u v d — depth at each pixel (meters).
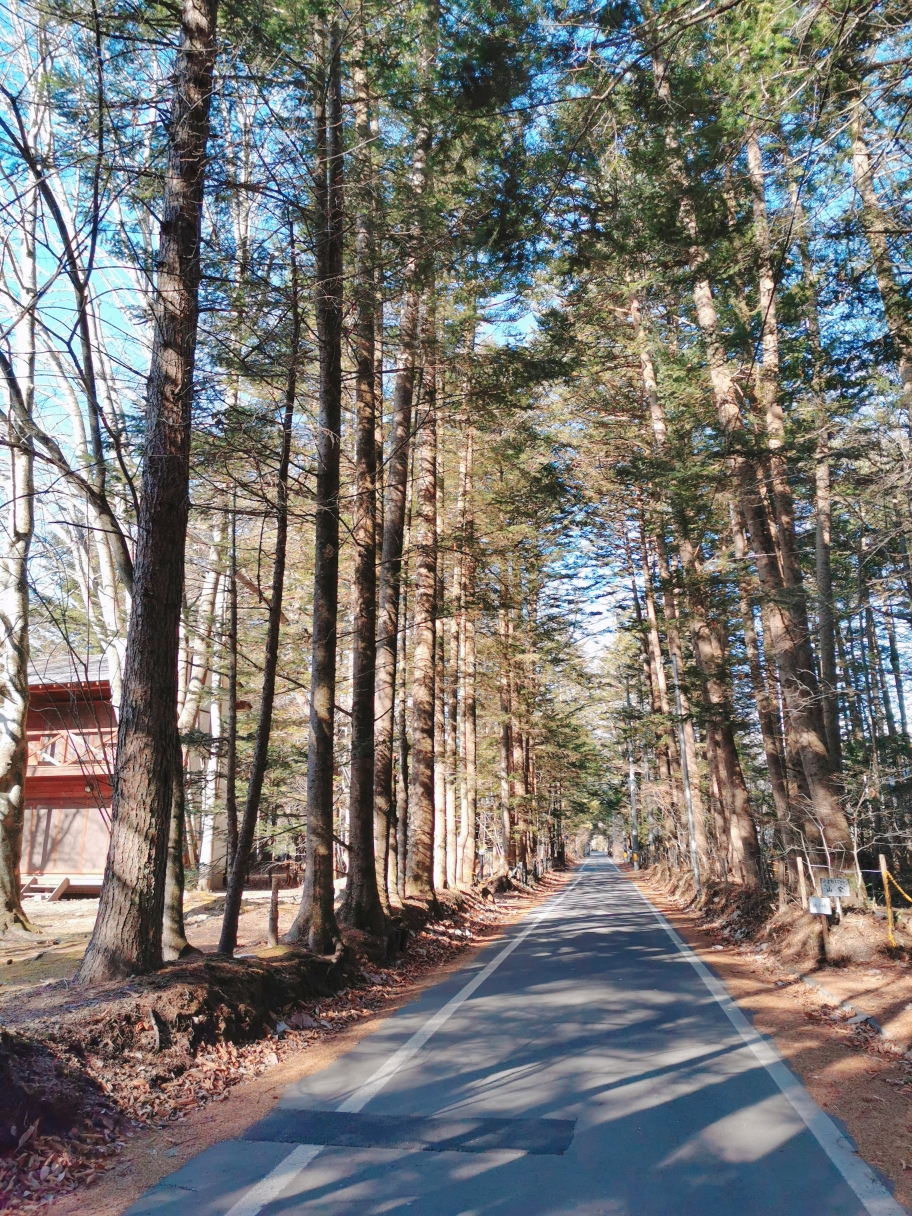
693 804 24.48
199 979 7.30
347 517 17.66
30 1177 4.53
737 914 17.03
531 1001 9.48
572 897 29.98
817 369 9.77
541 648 31.59
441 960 13.71
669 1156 4.80
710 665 20.16
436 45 8.34
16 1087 5.01
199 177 8.44
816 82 6.99
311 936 10.55
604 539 28.58
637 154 8.32
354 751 13.54
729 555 20.00
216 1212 4.14
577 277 13.49
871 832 15.37
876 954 11.15
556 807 52.03
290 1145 5.06
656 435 20.56
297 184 9.16
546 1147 4.95
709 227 8.95
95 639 17.70
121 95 8.51
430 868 17.83
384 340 12.09
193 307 8.36
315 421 12.34
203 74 8.29
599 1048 7.27
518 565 26.05
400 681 22.36
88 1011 6.29
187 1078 6.27
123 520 10.39
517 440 15.99
